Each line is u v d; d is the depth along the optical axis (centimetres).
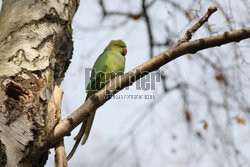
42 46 604
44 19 633
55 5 664
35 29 613
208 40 540
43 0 658
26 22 615
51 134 507
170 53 542
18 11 635
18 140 464
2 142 441
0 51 573
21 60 563
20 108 495
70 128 527
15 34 599
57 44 637
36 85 543
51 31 629
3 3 690
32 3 645
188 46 539
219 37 539
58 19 654
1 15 657
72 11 713
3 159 433
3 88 493
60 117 527
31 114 501
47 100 545
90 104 549
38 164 506
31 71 555
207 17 544
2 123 456
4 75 523
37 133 495
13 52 568
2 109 467
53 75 606
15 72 536
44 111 526
